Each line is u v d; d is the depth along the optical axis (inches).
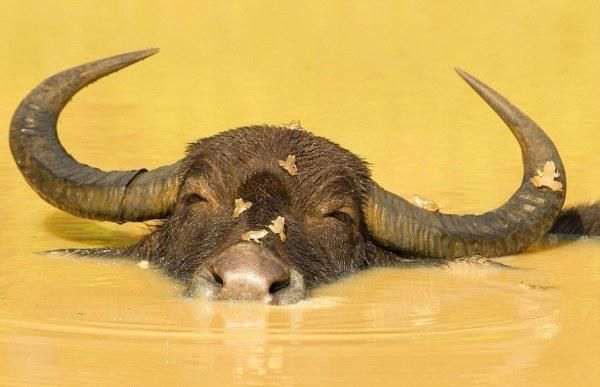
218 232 1432.1
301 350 1175.0
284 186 1480.1
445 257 1605.6
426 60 4163.4
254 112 3070.9
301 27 5044.3
